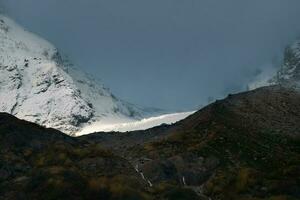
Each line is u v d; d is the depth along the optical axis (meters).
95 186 131.38
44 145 155.00
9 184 134.00
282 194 131.62
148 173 146.62
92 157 149.75
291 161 148.25
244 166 147.00
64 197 127.50
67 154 149.88
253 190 135.00
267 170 145.75
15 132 156.62
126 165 150.38
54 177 133.50
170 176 145.88
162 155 157.62
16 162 143.38
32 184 132.62
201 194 137.75
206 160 150.12
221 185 139.62
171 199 130.50
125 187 130.75
